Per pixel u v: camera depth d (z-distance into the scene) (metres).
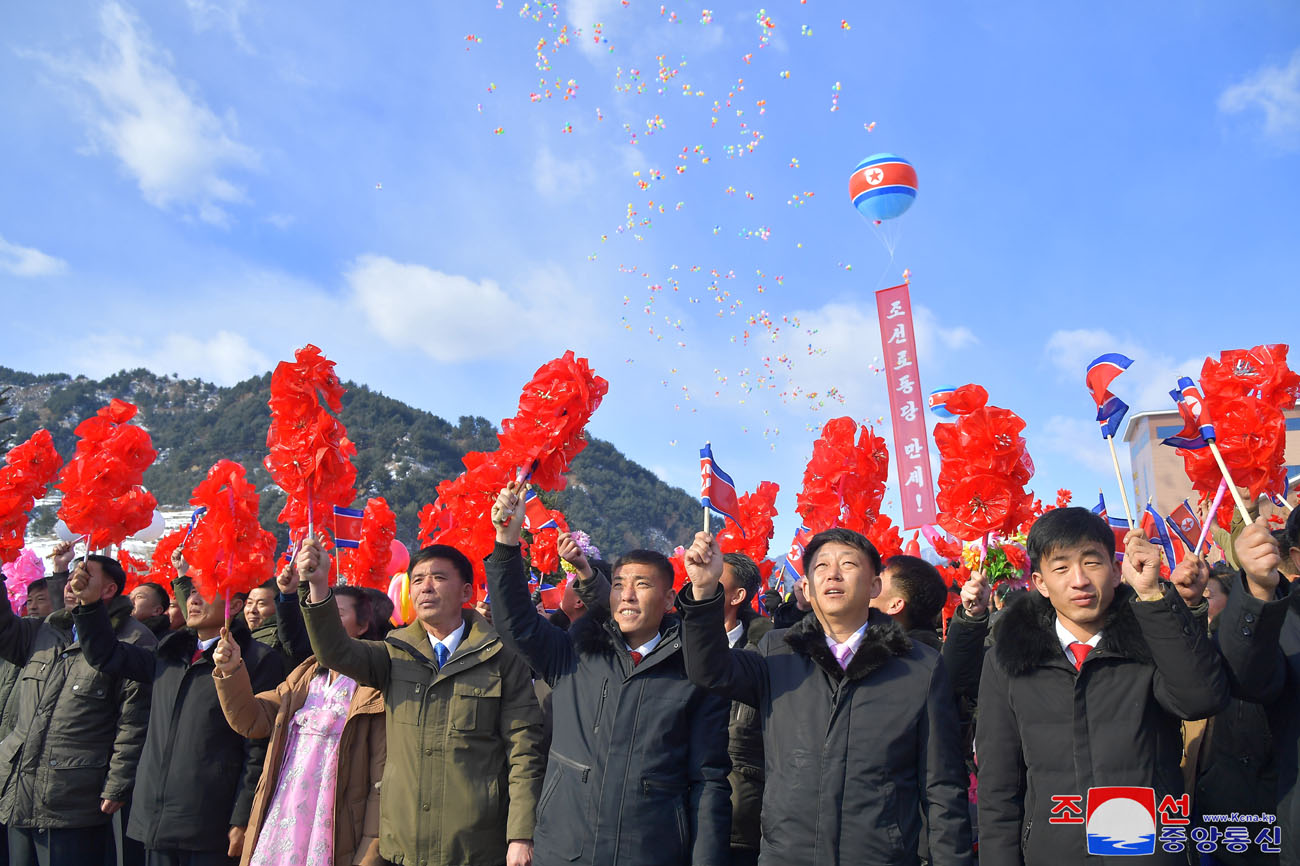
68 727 5.97
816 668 3.81
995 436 4.53
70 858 5.93
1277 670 3.23
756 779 4.54
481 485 8.06
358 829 4.82
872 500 7.40
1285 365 3.96
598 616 4.60
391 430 113.94
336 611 4.66
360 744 4.92
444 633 4.84
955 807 3.44
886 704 3.59
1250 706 3.69
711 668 3.71
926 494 8.28
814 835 3.49
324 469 4.98
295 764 4.85
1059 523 3.45
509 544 4.41
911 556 5.06
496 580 4.39
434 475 99.56
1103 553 3.39
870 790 3.49
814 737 3.64
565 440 4.50
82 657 6.14
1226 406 3.96
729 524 8.97
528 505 9.13
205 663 5.46
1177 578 3.37
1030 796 3.40
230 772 5.36
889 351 8.55
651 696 4.12
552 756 4.27
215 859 5.23
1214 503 3.67
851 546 3.84
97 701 6.05
